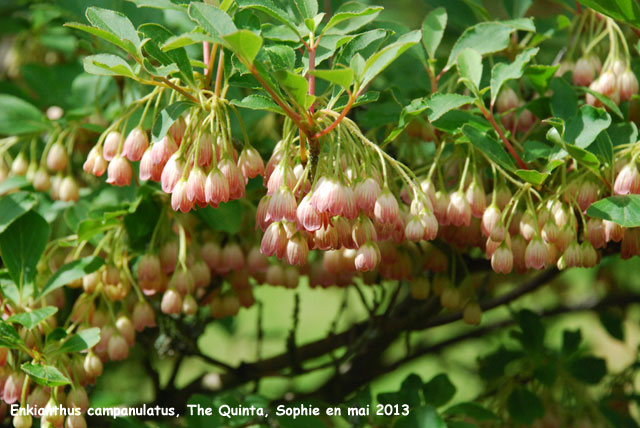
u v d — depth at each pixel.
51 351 0.59
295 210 0.56
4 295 0.61
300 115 0.56
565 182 0.59
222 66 0.56
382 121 0.63
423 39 0.62
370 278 0.66
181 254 0.62
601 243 0.58
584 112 0.58
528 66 0.61
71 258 0.62
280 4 0.63
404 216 0.58
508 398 0.66
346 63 0.58
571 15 0.68
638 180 0.57
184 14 0.66
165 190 0.56
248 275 0.65
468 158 0.60
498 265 0.58
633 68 0.64
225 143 0.56
